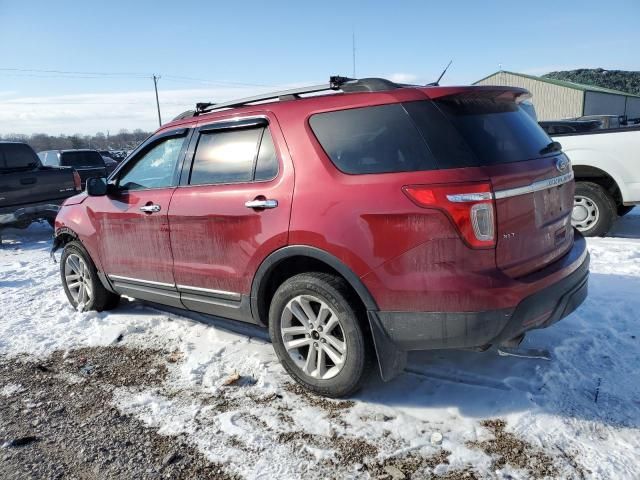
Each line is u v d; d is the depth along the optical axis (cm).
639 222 830
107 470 277
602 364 349
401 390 335
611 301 456
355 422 305
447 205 272
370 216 293
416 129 292
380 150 300
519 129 323
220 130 383
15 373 399
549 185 314
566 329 404
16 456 292
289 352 344
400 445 282
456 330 280
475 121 300
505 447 274
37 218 1003
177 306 434
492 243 274
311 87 348
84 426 320
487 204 271
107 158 2591
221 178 377
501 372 346
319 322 327
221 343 428
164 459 283
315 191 317
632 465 254
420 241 280
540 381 331
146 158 448
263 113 356
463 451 273
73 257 532
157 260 425
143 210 425
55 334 475
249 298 363
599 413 296
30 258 863
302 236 319
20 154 1060
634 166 673
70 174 1083
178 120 433
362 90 321
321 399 332
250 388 352
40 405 348
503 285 276
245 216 349
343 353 319
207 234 378
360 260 297
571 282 316
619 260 584
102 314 520
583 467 255
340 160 314
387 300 294
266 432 301
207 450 289
